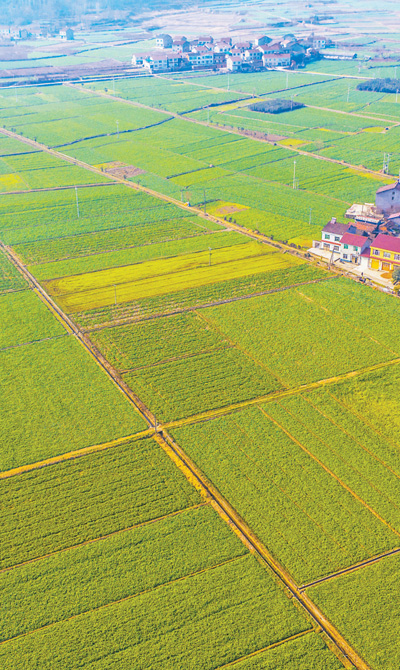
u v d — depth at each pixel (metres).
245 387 93.31
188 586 63.41
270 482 75.88
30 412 88.44
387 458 79.31
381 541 68.00
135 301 119.50
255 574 64.44
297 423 85.62
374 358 99.88
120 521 70.88
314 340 105.00
